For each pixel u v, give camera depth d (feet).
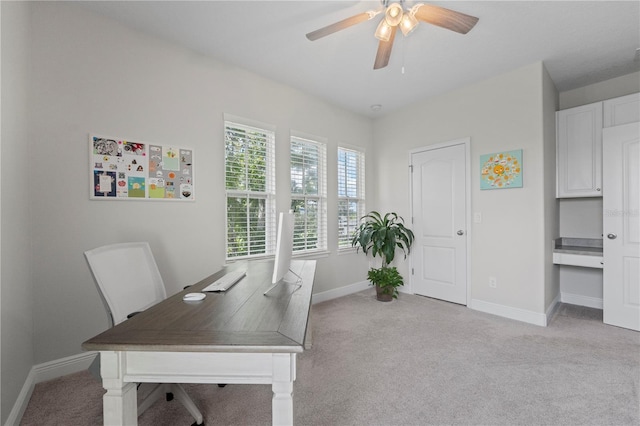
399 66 9.38
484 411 5.08
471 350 7.39
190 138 8.29
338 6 6.66
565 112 10.25
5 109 4.75
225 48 8.33
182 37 7.78
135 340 3.08
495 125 10.09
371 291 13.41
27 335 5.71
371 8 6.74
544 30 7.49
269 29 7.48
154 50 7.65
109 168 6.91
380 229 12.14
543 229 9.07
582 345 7.59
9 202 4.92
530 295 9.29
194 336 3.17
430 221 12.10
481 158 10.44
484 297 10.41
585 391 5.60
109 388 3.14
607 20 7.07
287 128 10.75
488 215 10.30
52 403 5.41
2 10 4.66
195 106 8.39
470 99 10.75
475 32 7.57
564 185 10.23
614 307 8.88
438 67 9.44
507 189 9.83
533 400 5.36
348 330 8.75
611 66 9.35
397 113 13.30
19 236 5.38
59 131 6.28
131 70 7.26
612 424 4.72
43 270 6.12
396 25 5.94
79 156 6.52
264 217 10.25
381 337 8.24
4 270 4.69
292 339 3.08
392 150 13.55
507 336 8.22
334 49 8.40
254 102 9.75
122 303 4.96
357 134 13.64
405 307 10.91
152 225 7.58
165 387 5.01
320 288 11.90
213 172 8.77
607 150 8.95
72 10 6.46
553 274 10.27
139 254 5.68
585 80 10.28
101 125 6.81
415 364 6.72
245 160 9.66
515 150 9.59
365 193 13.94
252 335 3.18
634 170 8.52
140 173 7.38
